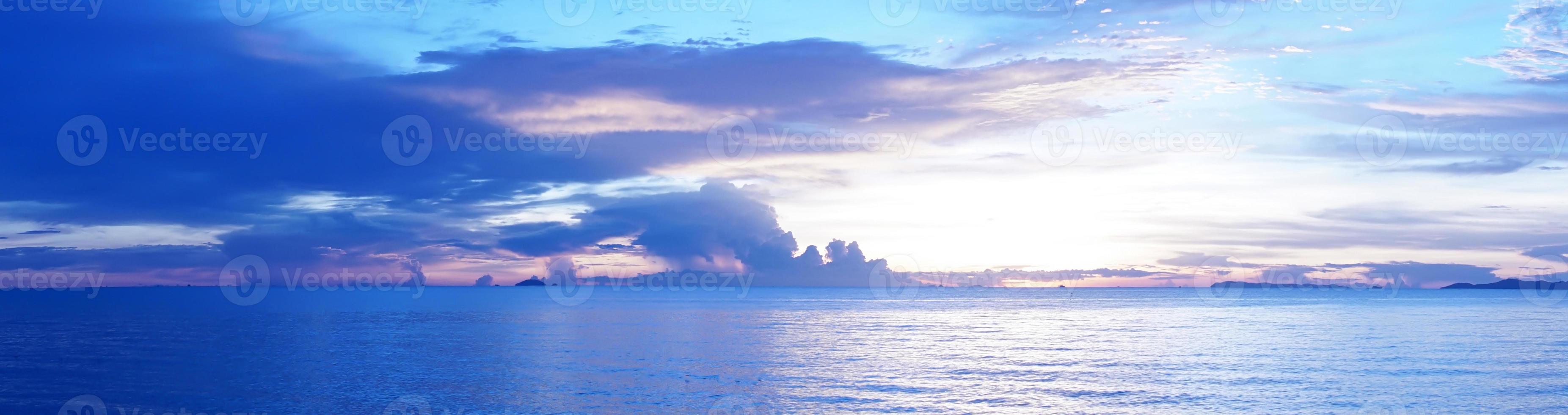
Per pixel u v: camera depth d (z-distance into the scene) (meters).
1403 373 36.69
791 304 142.75
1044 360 42.84
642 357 44.34
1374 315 92.81
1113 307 124.50
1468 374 35.97
